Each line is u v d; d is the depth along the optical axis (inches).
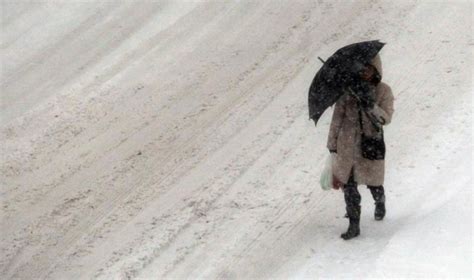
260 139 1393.9
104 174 1373.0
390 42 1627.7
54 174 1401.3
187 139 1441.9
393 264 840.3
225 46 1775.3
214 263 1046.4
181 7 2003.0
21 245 1196.5
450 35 1605.6
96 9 2064.5
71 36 1950.1
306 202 1166.3
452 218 935.0
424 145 1245.7
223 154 1368.1
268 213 1153.4
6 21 2065.7
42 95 1704.0
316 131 1386.6
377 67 949.2
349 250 966.4
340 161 976.9
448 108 1347.2
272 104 1507.1
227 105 1536.7
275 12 1893.5
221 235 1117.1
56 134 1542.8
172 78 1680.6
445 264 812.6
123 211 1250.0
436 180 1121.4
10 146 1523.1
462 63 1489.9
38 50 1909.4
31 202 1320.1
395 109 1380.4
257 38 1786.4
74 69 1793.8
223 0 2003.0
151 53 1803.6
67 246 1175.0
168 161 1380.4
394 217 1039.6
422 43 1595.7
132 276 1054.4
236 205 1196.5
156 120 1529.3
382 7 1797.5
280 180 1247.5
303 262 984.9
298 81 1573.6
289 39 1753.2
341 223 1079.0
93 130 1535.4
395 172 1183.6
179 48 1802.4
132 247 1135.0
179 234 1144.8
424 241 879.7
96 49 1868.8
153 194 1285.7
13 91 1743.4
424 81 1453.0
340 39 1700.3
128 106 1600.6
